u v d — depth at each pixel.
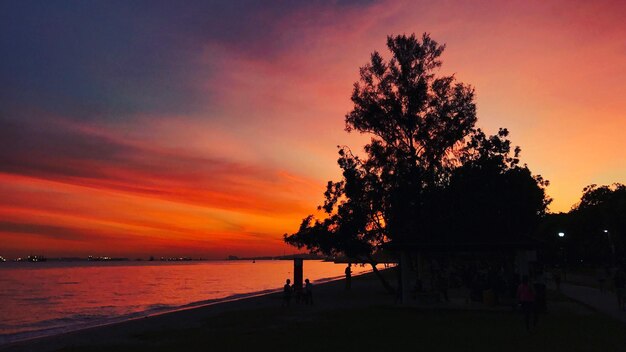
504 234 27.06
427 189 33.84
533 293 17.52
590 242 79.31
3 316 40.88
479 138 34.88
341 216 35.34
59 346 17.38
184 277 146.88
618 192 80.25
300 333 18.05
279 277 135.38
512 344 14.48
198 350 15.26
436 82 34.56
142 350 15.73
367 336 16.78
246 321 22.81
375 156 34.78
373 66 35.56
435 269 34.31
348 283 43.16
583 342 14.52
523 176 48.00
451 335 16.48
